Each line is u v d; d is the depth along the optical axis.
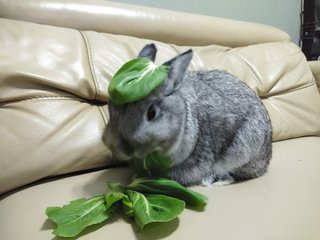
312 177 0.43
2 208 0.36
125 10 0.59
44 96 0.42
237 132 0.41
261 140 0.42
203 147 0.40
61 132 0.41
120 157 0.33
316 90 0.70
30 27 0.46
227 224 0.32
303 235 0.30
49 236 0.29
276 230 0.31
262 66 0.65
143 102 0.31
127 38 0.54
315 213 0.34
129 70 0.32
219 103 0.41
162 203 0.31
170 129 0.33
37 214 0.33
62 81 0.43
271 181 0.42
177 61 0.34
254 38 0.73
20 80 0.41
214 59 0.61
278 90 0.64
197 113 0.39
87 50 0.48
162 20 0.62
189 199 0.34
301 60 0.71
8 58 0.41
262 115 0.43
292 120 0.64
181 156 0.37
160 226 0.31
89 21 0.55
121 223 0.31
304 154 0.53
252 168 0.42
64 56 0.45
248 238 0.30
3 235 0.31
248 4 0.87
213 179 0.41
